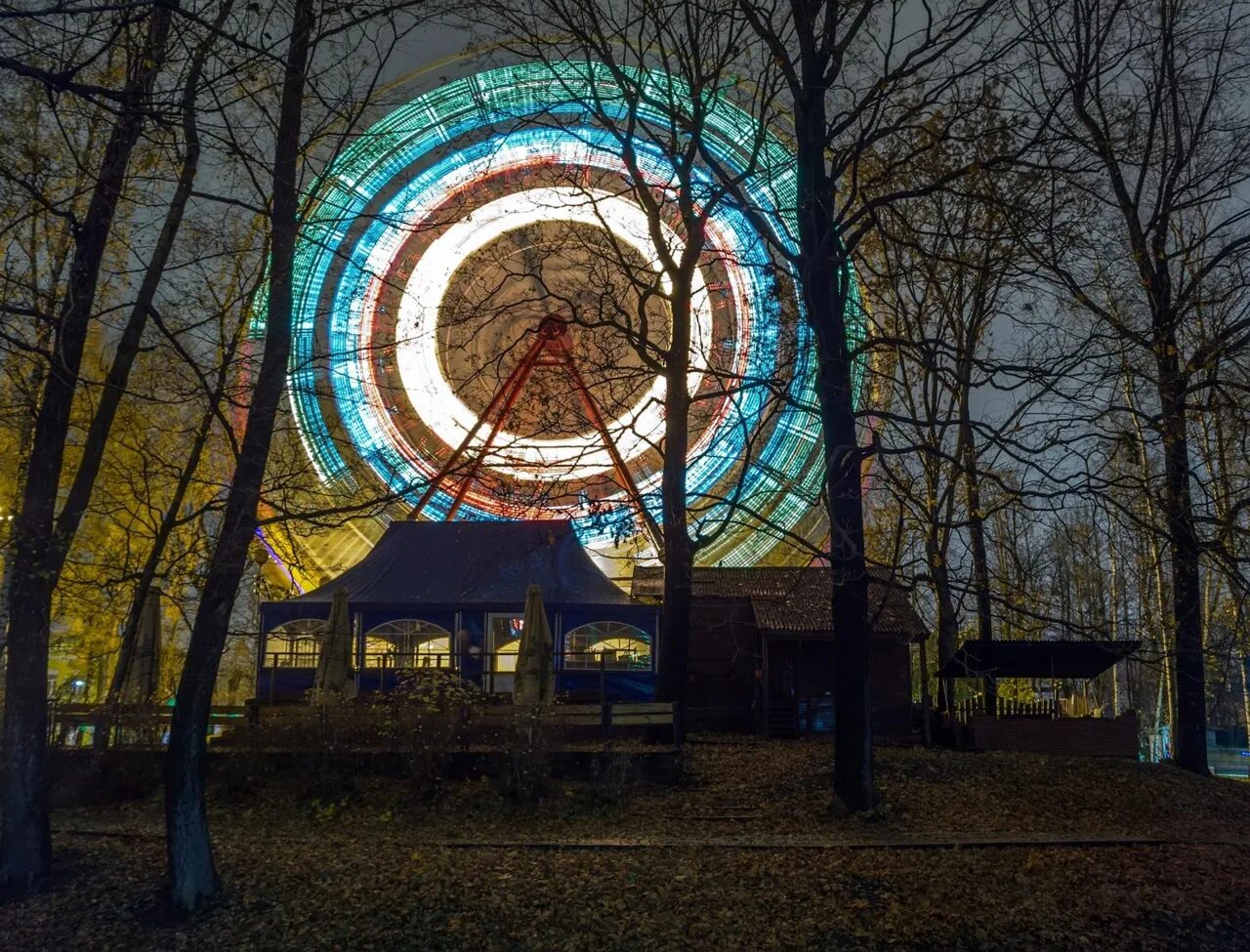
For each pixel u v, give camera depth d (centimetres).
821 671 2880
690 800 1836
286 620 2586
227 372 1490
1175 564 1691
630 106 1939
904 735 2658
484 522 2822
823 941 1102
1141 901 1207
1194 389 1255
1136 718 2372
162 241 1384
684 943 1102
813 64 1594
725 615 2942
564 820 1705
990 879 1296
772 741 2483
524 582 2642
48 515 1271
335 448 1873
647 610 2647
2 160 1181
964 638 3372
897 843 1490
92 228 1281
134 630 2103
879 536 2630
